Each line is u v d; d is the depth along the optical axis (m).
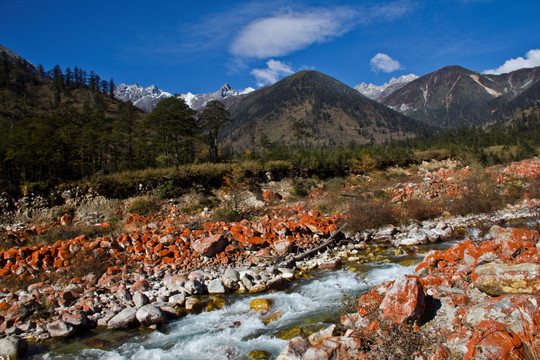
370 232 17.70
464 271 7.53
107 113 107.56
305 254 13.73
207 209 25.52
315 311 8.46
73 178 26.73
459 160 50.84
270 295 9.86
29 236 17.81
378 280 10.38
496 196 21.89
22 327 8.17
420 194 23.91
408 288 6.23
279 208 26.02
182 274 11.50
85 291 10.18
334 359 5.38
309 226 16.42
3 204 21.06
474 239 14.28
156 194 26.41
